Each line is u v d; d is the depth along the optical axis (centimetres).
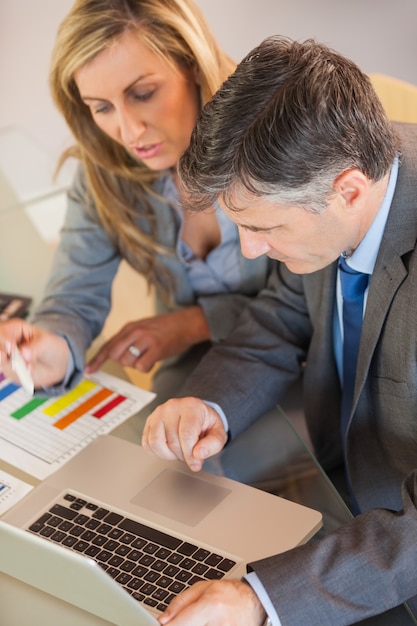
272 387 155
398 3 355
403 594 114
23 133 221
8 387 162
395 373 135
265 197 111
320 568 114
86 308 179
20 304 179
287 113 109
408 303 130
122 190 178
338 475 168
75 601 117
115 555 124
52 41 365
